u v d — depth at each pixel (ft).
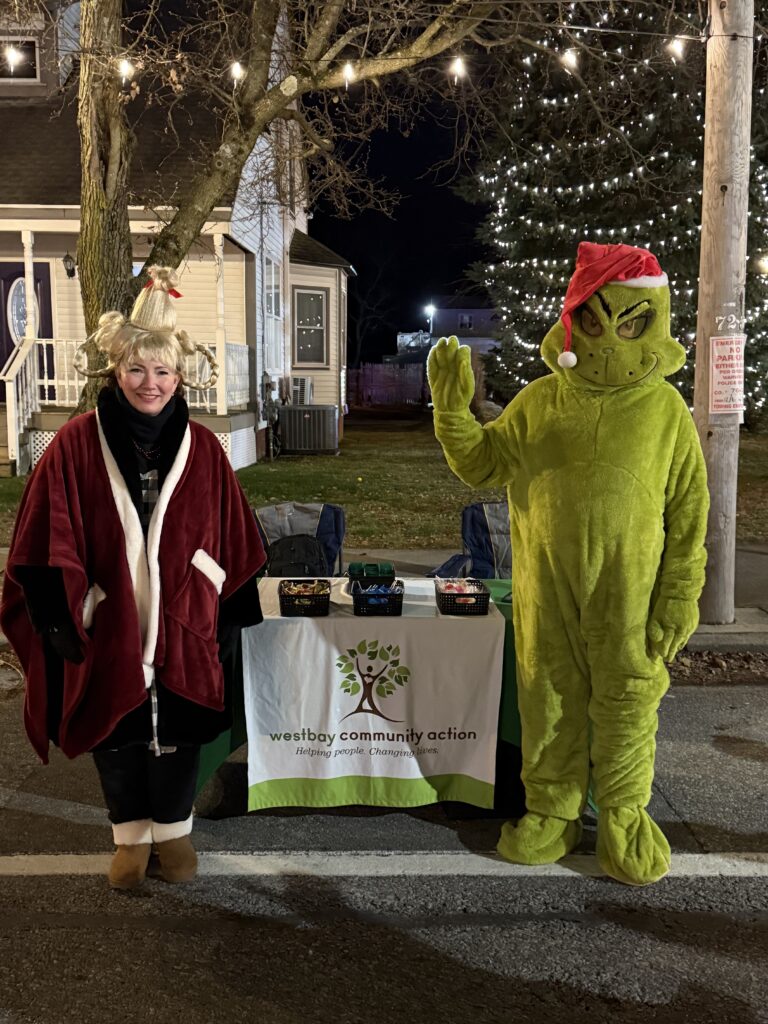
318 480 42.75
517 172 55.52
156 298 9.77
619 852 10.71
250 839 11.85
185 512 9.73
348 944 9.61
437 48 25.52
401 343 189.78
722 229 18.90
